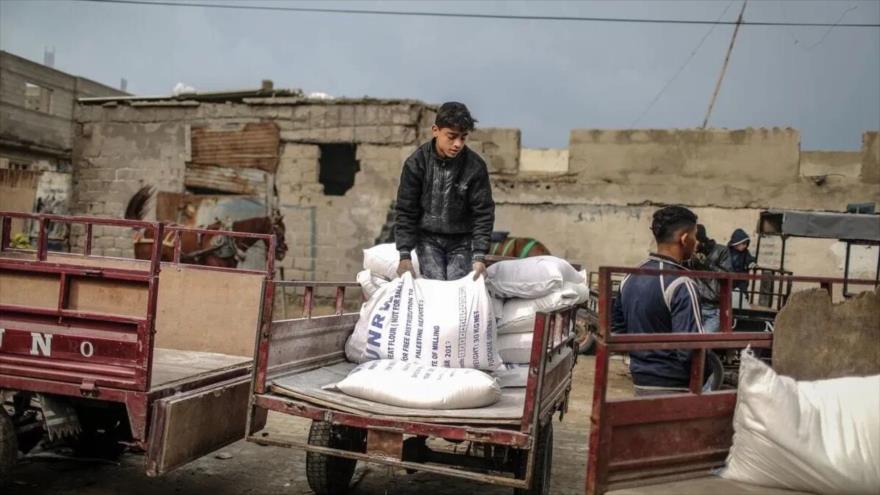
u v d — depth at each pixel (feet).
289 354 13.56
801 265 47.03
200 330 18.12
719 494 9.07
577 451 20.01
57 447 15.81
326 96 59.31
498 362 13.76
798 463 9.08
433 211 15.02
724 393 10.05
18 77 95.81
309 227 54.19
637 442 9.28
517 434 10.90
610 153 50.52
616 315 12.46
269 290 12.49
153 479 15.37
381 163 53.21
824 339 10.69
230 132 55.72
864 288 45.06
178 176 56.85
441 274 15.11
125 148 57.88
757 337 10.28
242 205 55.16
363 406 11.85
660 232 12.10
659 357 11.31
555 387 13.64
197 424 12.89
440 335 13.25
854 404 9.62
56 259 18.61
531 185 51.57
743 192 48.42
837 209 47.06
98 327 12.48
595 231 50.62
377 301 14.21
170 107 56.95
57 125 102.22
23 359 12.75
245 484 15.48
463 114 14.20
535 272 14.89
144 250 51.85
